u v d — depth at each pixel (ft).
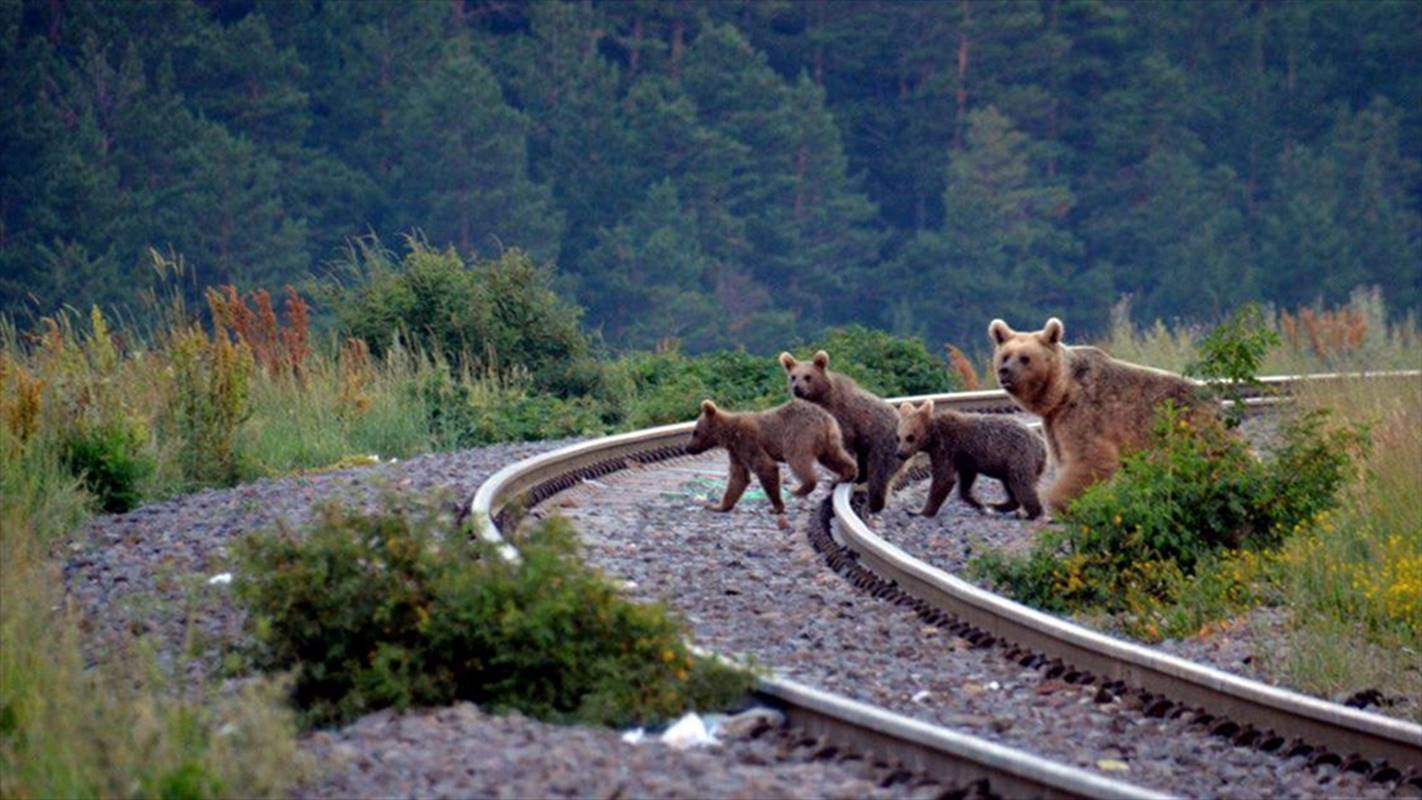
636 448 62.80
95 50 195.62
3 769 27.02
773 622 38.75
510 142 208.03
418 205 207.51
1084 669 34.94
